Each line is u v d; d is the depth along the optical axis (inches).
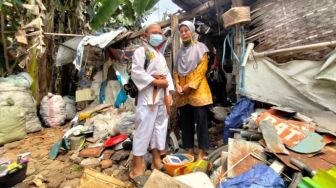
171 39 153.8
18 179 110.5
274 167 85.1
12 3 204.4
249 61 128.3
